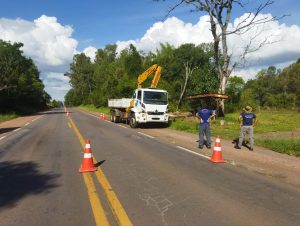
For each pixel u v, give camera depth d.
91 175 8.08
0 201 6.11
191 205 5.80
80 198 6.22
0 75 54.50
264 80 87.56
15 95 57.84
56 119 34.22
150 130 20.61
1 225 4.96
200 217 5.23
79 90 125.38
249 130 12.45
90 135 17.41
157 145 13.50
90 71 118.88
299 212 5.49
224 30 29.20
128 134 18.00
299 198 6.25
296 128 21.89
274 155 11.12
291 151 11.73
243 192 6.62
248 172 8.46
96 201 6.02
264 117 34.28
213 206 5.75
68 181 7.51
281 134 18.38
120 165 9.30
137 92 22.36
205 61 53.56
